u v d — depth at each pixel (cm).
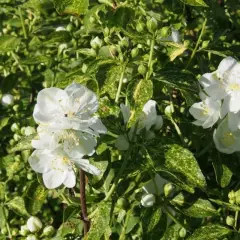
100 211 24
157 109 31
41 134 22
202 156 30
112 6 29
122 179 26
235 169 28
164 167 24
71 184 24
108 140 25
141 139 25
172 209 27
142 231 26
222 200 28
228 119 26
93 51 28
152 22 25
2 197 31
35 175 31
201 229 25
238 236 26
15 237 31
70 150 23
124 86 28
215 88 26
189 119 31
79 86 23
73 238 28
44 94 23
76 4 26
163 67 27
